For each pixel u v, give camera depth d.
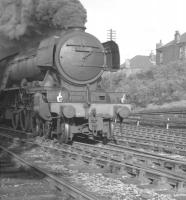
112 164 7.84
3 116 17.02
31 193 6.04
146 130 17.36
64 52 11.74
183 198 5.77
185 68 39.47
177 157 9.80
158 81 37.41
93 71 12.27
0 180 6.84
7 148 10.75
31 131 13.49
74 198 5.73
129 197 5.89
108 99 11.99
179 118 22.14
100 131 12.17
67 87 11.97
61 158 9.12
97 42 12.44
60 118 11.32
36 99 11.37
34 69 12.45
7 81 15.81
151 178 6.85
